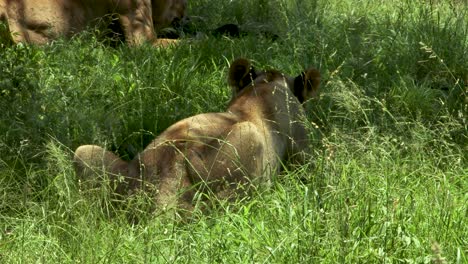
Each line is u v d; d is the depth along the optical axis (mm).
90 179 10680
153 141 10961
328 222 9586
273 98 11859
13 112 12562
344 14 19312
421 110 14219
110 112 13133
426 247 9508
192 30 19203
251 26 18312
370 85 14844
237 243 9766
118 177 10445
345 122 12953
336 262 9078
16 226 10219
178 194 10375
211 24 19312
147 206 10367
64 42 16484
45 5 17250
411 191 10680
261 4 19672
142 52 16406
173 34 19312
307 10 18766
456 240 9648
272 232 9844
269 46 16891
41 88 13703
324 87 14273
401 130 12312
